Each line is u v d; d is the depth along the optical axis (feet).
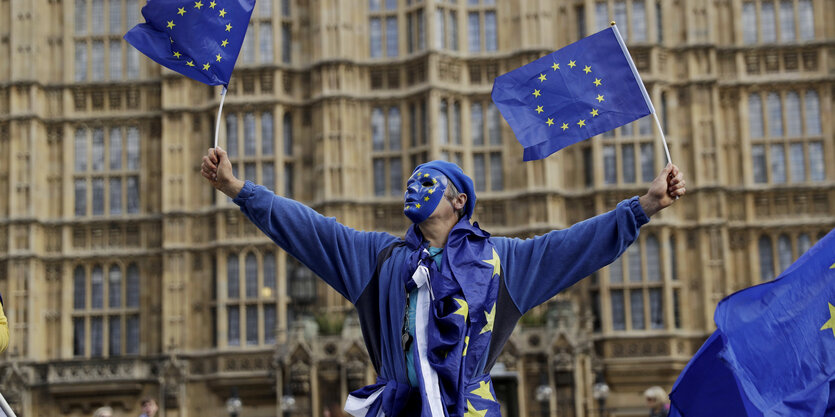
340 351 124.06
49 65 145.28
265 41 143.02
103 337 140.05
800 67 141.28
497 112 140.26
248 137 141.08
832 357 20.38
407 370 17.07
